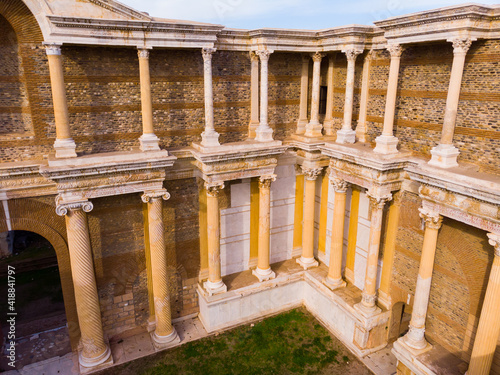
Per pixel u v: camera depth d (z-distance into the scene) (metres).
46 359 15.62
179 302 17.56
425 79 13.70
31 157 13.79
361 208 16.69
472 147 12.54
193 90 15.72
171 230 16.50
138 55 13.18
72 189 12.80
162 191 14.38
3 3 11.90
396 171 13.96
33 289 21.17
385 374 14.66
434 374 12.85
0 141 13.23
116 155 13.37
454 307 13.44
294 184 18.92
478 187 10.65
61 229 14.47
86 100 13.95
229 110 16.70
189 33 13.46
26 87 13.23
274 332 17.05
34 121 13.51
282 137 18.38
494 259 10.97
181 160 15.63
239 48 15.80
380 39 15.00
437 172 12.17
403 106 14.69
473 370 11.91
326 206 18.72
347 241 17.77
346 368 15.02
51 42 11.70
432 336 14.41
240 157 15.23
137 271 16.20
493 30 11.34
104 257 15.41
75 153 12.91
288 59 17.64
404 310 17.09
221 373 14.80
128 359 15.48
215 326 17.05
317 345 16.23
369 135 16.31
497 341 12.14
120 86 14.40
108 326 16.31
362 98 16.11
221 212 17.31
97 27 12.12
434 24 11.69
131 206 15.33
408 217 14.37
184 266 17.22
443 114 13.25
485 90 11.91
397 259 15.14
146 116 13.80
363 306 15.55
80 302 14.07
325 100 19.23
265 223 17.11
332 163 16.03
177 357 15.61
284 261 19.73
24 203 13.70
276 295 18.19
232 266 18.36
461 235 12.70
